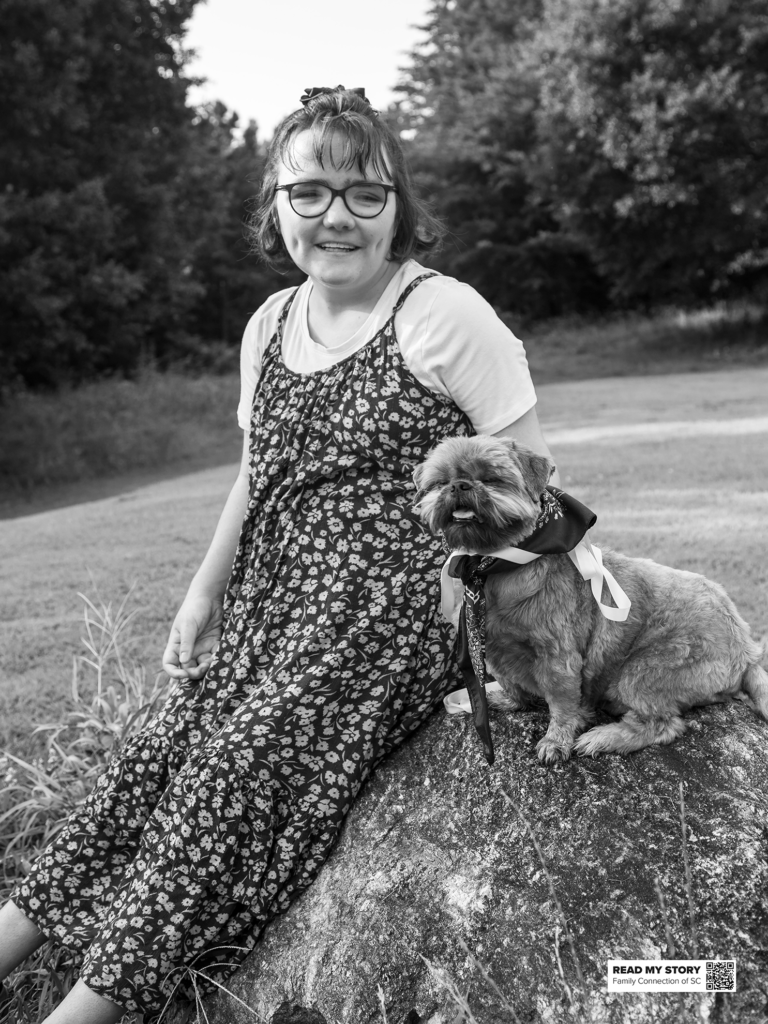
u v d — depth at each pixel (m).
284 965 2.73
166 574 7.89
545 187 31.00
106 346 27.38
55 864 3.01
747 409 16.20
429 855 2.68
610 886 2.44
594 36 26.12
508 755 2.77
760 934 2.33
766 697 2.83
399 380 2.89
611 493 9.31
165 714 3.11
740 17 24.83
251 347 3.42
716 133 25.09
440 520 2.69
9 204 20.66
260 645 2.92
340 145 2.88
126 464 19.08
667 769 2.64
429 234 3.23
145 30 24.98
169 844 2.71
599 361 29.94
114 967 2.68
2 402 22.25
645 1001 2.28
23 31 20.55
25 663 6.05
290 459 3.01
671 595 2.83
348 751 2.78
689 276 30.50
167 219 27.70
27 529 11.25
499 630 2.76
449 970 2.49
